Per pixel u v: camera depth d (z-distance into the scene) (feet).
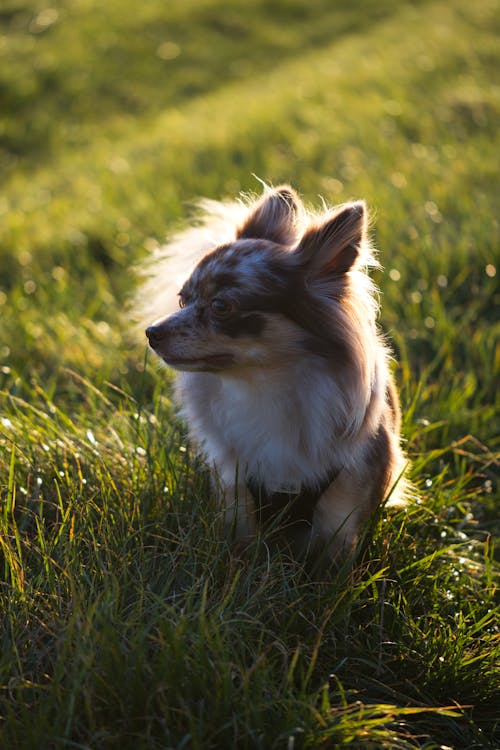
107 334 17.44
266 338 9.02
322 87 41.22
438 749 8.32
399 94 37.55
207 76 53.42
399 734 7.95
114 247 22.89
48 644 8.15
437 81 40.16
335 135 31.94
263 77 51.24
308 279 9.17
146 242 22.56
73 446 11.38
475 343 16.35
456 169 26.04
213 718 7.28
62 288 19.57
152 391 15.25
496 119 33.37
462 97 36.04
